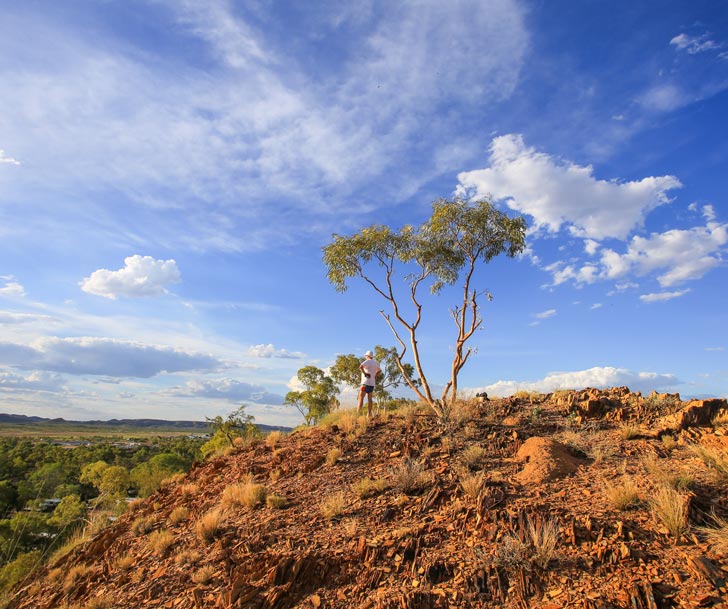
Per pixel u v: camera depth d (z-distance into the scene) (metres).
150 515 10.79
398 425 12.37
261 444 14.42
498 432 10.57
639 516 6.26
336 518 7.73
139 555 8.35
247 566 6.66
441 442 10.48
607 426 10.42
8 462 57.09
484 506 6.91
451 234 14.90
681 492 6.59
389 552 6.28
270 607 5.81
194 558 7.40
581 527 6.04
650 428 9.81
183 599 6.41
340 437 12.18
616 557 5.43
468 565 5.76
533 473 7.96
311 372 29.73
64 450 78.12
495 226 14.66
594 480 7.63
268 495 9.16
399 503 7.75
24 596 9.00
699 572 4.93
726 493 6.62
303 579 6.16
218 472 12.47
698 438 8.92
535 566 5.48
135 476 36.72
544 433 10.35
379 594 5.56
